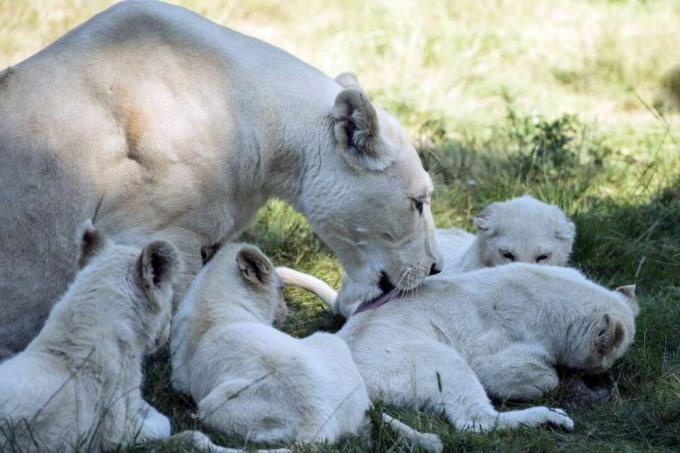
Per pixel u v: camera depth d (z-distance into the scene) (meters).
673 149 18.06
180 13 11.12
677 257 13.99
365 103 10.66
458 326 10.36
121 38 10.75
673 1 25.06
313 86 11.24
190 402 9.77
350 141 10.84
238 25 22.95
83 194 10.33
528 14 24.66
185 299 10.09
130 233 10.47
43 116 10.30
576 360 10.55
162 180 10.49
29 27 21.56
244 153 10.91
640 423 9.73
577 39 23.16
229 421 8.78
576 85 21.50
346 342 10.06
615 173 17.02
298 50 21.42
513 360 10.27
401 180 10.87
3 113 10.27
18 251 10.18
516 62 22.27
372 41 22.17
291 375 8.79
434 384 9.75
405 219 10.90
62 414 8.22
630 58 22.20
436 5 24.50
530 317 10.52
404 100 19.81
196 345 9.60
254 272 10.20
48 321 8.65
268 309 10.28
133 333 8.73
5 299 10.19
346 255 11.19
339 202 10.96
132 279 8.74
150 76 10.63
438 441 8.84
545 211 12.48
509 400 10.28
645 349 11.18
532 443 9.12
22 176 10.19
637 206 15.52
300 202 11.27
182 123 10.57
